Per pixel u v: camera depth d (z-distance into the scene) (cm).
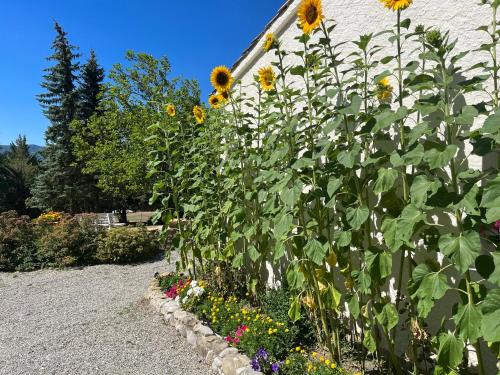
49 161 2134
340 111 211
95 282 651
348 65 310
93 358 356
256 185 360
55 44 2225
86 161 1673
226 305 377
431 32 198
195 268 502
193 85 1416
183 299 417
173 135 484
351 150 217
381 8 280
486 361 225
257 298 398
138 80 1410
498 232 194
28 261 773
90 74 2245
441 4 242
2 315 498
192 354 347
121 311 484
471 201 168
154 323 430
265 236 361
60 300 553
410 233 187
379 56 282
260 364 274
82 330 429
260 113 385
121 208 1891
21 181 2525
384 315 219
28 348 389
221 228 427
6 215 881
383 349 288
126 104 1412
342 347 300
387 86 250
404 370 260
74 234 799
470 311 174
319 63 287
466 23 230
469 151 227
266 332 312
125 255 800
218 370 303
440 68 209
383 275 214
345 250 262
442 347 183
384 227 216
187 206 437
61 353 372
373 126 211
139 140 1246
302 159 242
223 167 404
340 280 321
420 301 189
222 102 422
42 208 2144
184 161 467
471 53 228
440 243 178
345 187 250
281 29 400
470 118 176
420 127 191
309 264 274
